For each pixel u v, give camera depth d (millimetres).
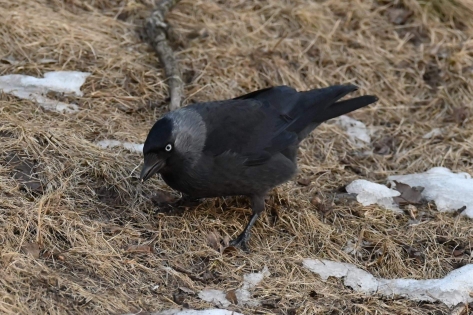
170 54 13516
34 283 8266
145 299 8578
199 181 9898
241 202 10906
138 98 12625
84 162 10516
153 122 12266
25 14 13594
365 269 9844
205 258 9508
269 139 10203
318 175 11961
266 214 10617
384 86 14375
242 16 15055
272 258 9750
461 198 11336
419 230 10703
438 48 15141
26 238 8945
